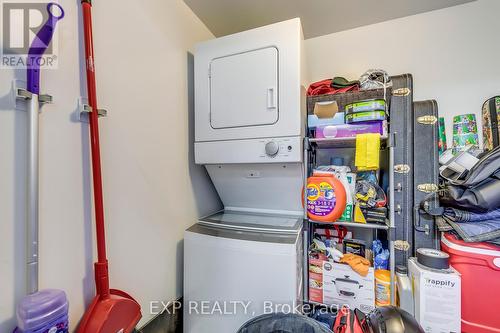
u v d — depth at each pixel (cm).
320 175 163
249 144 151
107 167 112
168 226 154
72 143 97
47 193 88
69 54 96
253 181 177
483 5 184
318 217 160
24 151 81
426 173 174
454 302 138
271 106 145
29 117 80
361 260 162
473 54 186
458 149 180
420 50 200
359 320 127
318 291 168
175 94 162
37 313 73
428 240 170
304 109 166
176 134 162
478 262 140
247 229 148
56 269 91
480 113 185
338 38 224
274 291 126
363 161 149
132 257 126
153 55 142
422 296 144
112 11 115
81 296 100
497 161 137
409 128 178
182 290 165
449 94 192
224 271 137
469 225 146
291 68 140
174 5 162
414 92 201
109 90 113
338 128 161
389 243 155
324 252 175
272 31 145
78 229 99
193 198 181
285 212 184
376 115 150
